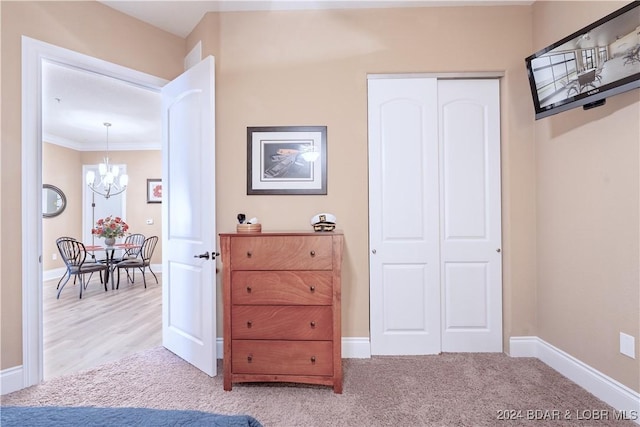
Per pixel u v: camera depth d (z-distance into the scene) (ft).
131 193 21.88
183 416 2.68
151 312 12.48
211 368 7.14
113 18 8.09
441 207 8.47
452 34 8.25
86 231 21.72
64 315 12.10
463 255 8.44
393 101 8.42
